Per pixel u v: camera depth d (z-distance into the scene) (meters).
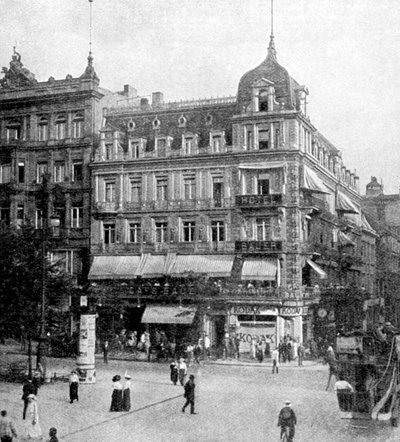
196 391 33.50
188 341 54.31
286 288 52.97
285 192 54.78
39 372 33.41
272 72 56.44
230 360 49.19
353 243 66.06
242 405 29.70
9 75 64.50
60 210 62.06
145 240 58.81
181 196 58.31
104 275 58.16
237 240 55.59
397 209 71.50
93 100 61.78
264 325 53.44
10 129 64.50
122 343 52.62
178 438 23.59
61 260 45.09
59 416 27.08
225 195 56.66
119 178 60.09
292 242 54.47
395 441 22.94
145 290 55.78
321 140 65.94
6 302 37.47
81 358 35.53
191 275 54.81
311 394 32.69
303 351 50.22
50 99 62.62
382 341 25.84
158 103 63.44
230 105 58.81
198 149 58.00
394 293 70.12
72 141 62.00
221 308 54.38
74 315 55.25
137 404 29.88
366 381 25.38
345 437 23.44
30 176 63.22
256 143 56.03
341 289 60.38
